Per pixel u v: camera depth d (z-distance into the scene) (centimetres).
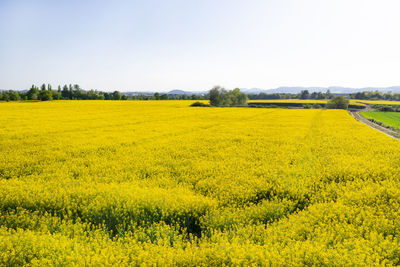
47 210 688
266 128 2714
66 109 5544
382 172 985
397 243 463
